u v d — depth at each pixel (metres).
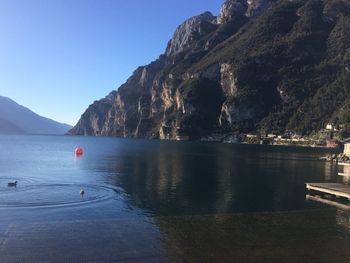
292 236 26.62
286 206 39.09
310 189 49.06
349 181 59.94
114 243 24.22
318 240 25.91
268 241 25.34
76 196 41.50
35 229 26.84
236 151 150.50
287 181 58.25
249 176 63.91
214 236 26.03
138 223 28.83
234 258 22.30
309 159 109.31
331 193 43.94
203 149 162.75
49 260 21.47
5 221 30.36
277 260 22.17
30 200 38.69
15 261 21.25
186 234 26.33
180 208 37.41
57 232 26.17
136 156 109.62
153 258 22.00
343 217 32.81
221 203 40.28
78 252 22.66
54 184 50.28
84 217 32.50
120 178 57.88
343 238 26.56
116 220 29.78
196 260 21.91
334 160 102.88
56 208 35.34
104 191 45.41
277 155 127.88
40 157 101.88
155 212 35.38
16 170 68.12
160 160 94.94
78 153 115.19
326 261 22.23
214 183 54.59
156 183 53.31
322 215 33.38
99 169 71.00
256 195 45.28
